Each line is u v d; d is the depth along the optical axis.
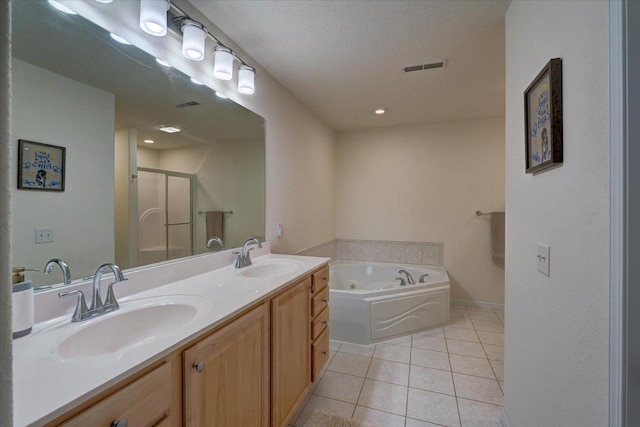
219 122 1.80
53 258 1.01
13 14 0.91
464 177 3.52
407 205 3.74
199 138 1.67
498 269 3.42
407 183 3.74
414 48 1.95
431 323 2.88
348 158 3.98
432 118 3.44
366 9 1.57
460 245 3.55
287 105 2.61
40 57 0.98
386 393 1.88
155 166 1.41
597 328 0.77
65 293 0.99
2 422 0.37
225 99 1.83
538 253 1.15
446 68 2.23
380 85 2.53
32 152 0.96
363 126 3.77
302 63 2.15
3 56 0.37
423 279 3.19
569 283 0.92
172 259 1.51
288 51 1.99
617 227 0.68
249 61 2.05
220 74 1.69
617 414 0.68
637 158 0.66
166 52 1.43
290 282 1.51
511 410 1.47
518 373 1.37
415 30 1.76
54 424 0.56
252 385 1.20
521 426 1.34
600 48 0.76
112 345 1.00
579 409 0.86
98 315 1.01
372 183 3.88
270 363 1.34
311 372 1.78
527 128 1.22
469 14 1.61
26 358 0.74
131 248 1.29
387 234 3.83
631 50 0.66
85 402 0.62
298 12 1.60
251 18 1.65
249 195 2.09
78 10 1.08
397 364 2.24
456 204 3.55
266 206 2.29
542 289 1.11
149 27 1.27
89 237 1.12
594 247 0.79
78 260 1.08
